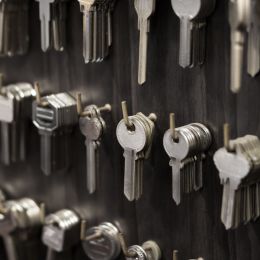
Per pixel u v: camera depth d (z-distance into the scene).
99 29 1.09
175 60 1.04
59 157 1.22
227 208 0.96
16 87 1.26
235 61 0.89
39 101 1.17
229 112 1.00
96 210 1.23
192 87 1.03
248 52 0.93
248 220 0.98
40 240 1.36
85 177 1.23
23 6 1.22
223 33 0.98
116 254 1.19
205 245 1.08
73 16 1.16
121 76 1.12
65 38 1.18
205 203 1.07
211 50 1.00
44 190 1.32
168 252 1.14
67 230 1.24
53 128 1.17
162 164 1.10
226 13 0.97
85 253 1.27
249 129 0.98
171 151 1.01
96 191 1.22
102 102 1.16
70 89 1.20
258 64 0.93
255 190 0.99
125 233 1.19
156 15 1.04
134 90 1.11
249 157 0.94
